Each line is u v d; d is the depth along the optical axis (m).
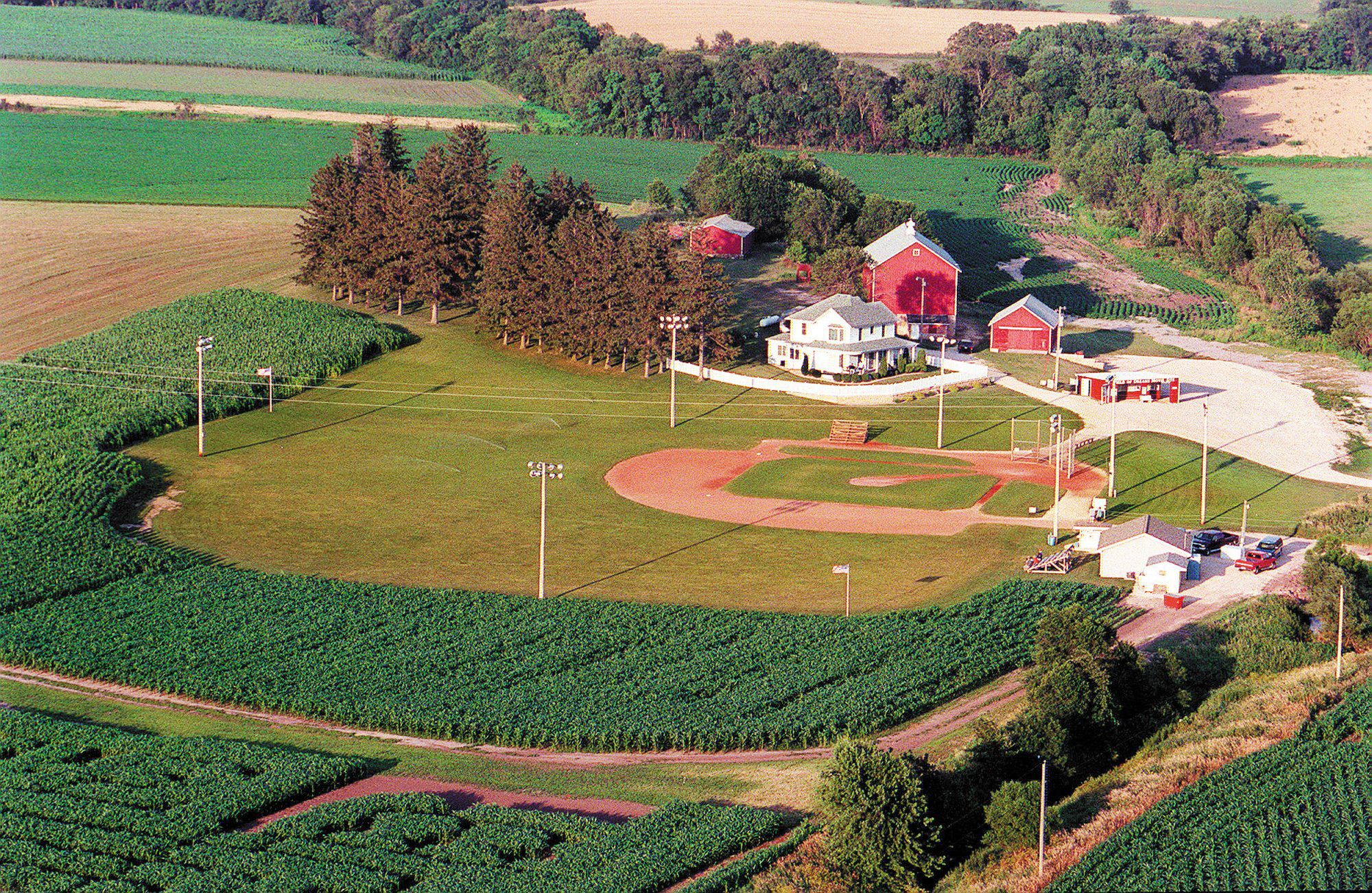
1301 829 65.31
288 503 118.81
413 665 87.25
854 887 63.28
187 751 75.25
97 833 66.94
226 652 88.69
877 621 93.75
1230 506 118.50
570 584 102.31
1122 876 62.22
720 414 144.62
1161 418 141.25
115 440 130.88
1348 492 122.50
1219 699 82.38
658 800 71.69
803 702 81.88
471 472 127.50
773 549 109.38
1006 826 66.06
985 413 142.25
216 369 148.00
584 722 79.38
